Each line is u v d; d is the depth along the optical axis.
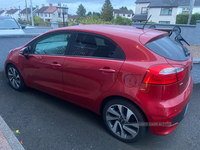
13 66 3.90
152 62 2.20
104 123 3.01
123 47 2.42
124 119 2.47
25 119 3.04
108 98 2.60
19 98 3.77
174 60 2.28
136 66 2.23
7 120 2.98
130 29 2.87
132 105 2.33
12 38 5.23
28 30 12.90
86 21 13.68
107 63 2.46
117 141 2.63
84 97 2.80
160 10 38.56
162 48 2.41
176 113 2.22
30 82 3.67
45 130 2.79
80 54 2.80
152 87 2.13
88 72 2.63
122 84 2.32
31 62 3.44
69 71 2.85
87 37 2.79
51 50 3.19
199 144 2.65
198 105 3.84
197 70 4.85
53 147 2.45
